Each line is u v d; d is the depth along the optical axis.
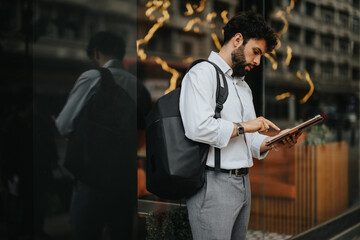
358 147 4.91
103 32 1.94
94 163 1.93
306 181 3.94
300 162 3.91
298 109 4.34
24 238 1.82
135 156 2.05
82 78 1.89
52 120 1.84
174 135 1.72
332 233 4.16
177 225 2.70
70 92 1.87
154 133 1.76
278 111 4.03
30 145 1.81
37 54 1.79
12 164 1.78
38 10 1.79
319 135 4.23
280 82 4.07
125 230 2.04
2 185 1.76
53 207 1.86
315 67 4.68
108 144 1.97
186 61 3.08
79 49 1.88
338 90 4.94
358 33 5.38
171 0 2.95
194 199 1.81
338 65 4.98
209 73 1.76
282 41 4.17
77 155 1.90
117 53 1.99
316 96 4.65
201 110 1.67
